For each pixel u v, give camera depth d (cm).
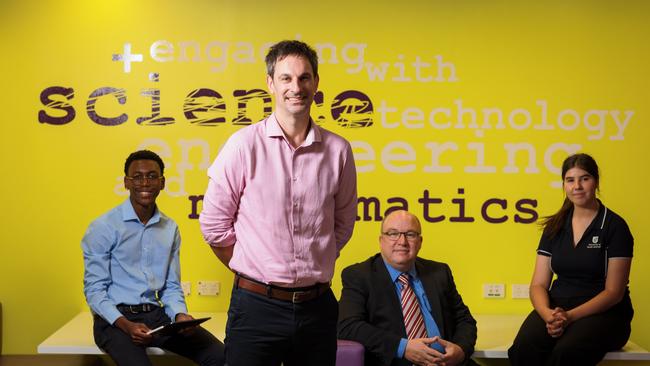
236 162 260
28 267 486
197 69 489
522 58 496
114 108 486
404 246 406
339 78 493
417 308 408
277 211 259
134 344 387
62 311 488
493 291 499
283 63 255
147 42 487
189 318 402
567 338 397
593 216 417
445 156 496
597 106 499
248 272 264
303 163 262
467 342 402
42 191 485
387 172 495
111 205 488
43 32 482
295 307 262
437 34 495
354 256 496
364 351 382
